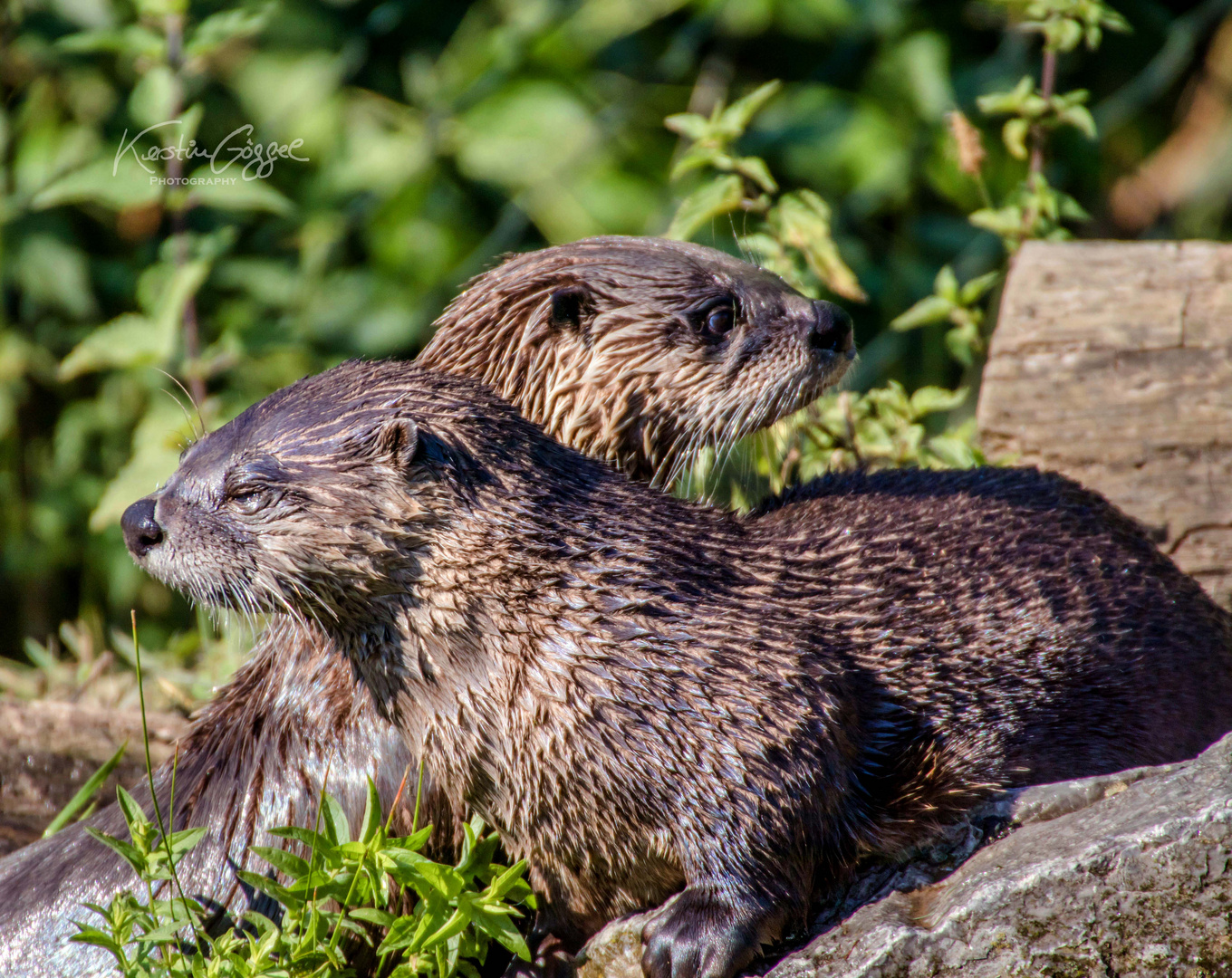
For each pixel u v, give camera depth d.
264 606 7.89
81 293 16.95
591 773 7.43
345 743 8.18
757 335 9.57
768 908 7.30
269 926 7.19
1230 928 6.32
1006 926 6.55
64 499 17.00
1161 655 8.88
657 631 7.48
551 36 17.75
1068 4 12.97
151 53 13.88
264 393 16.36
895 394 11.88
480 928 7.07
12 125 17.39
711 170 17.03
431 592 7.57
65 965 8.16
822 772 7.39
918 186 18.50
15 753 10.74
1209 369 11.37
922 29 18.06
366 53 17.91
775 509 9.30
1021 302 11.84
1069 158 18.72
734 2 17.62
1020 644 8.38
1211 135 19.39
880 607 8.20
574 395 9.59
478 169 17.45
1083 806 7.43
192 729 8.93
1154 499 11.17
